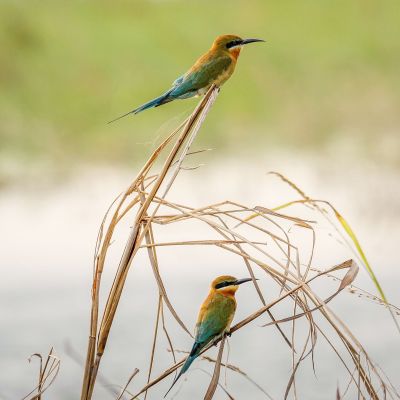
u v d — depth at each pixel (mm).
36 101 25719
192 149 24562
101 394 9586
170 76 26766
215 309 7051
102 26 28094
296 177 21203
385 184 18984
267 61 27953
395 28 28438
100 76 26609
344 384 9914
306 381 10031
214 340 7031
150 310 12281
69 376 10086
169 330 11648
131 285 13406
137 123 25531
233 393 9781
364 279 13570
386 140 24031
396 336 11148
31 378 9961
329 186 20078
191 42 28062
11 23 26656
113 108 25812
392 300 12633
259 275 13844
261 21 29328
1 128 24578
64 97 25938
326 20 29156
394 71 27656
